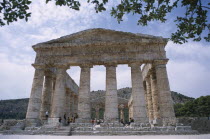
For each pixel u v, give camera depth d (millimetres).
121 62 29531
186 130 21594
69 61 29984
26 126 25672
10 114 90500
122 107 60969
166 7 9023
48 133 21953
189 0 7871
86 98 27797
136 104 26828
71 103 48188
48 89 33625
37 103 28078
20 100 118125
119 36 30438
